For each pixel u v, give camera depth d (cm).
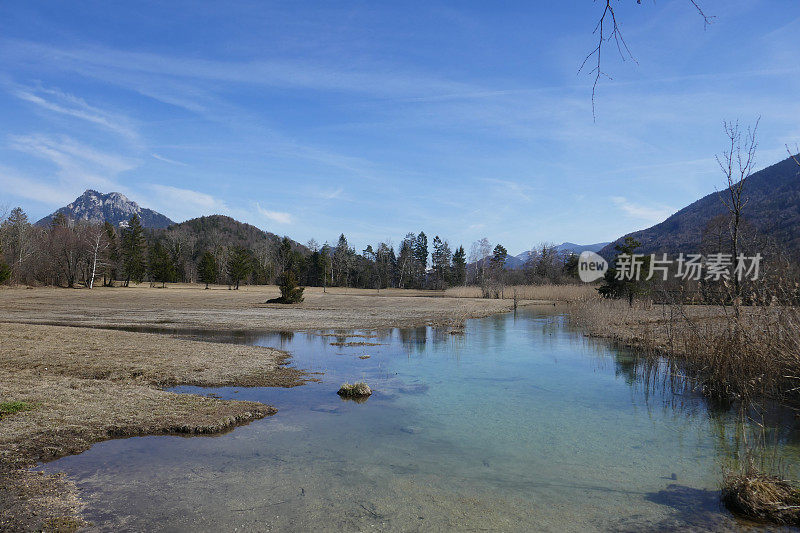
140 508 502
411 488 564
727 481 548
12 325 1919
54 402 873
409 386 1131
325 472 610
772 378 971
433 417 875
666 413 908
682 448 715
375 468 627
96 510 495
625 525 479
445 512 503
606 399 1014
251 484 568
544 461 660
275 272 10950
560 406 956
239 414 848
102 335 1745
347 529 462
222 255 9625
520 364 1418
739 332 1012
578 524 480
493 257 8912
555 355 1580
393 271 10888
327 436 759
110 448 687
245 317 2822
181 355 1416
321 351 1647
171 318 2673
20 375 1077
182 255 9762
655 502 535
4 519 472
